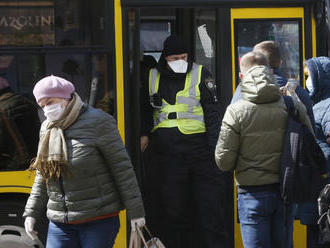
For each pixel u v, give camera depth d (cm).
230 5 1636
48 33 1599
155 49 1739
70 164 1176
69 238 1223
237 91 1436
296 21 1662
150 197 1667
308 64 1583
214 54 1695
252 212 1371
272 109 1348
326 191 1448
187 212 1672
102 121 1199
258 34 1661
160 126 1636
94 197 1196
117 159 1203
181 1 1609
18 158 1600
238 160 1374
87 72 1616
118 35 1614
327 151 1574
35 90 1186
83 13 1608
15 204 1606
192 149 1630
